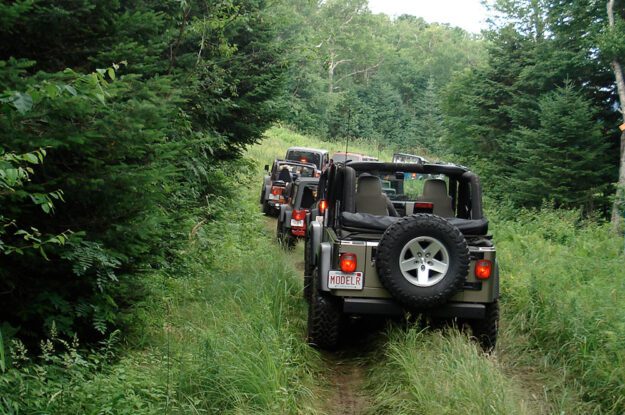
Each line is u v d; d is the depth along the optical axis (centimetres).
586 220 1695
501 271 984
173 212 798
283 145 4416
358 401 548
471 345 580
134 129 459
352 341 717
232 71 1218
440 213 740
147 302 614
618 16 1934
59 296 498
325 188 1002
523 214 1755
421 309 620
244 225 1394
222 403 469
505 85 2444
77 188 462
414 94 7906
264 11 1282
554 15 2180
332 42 6309
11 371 412
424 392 484
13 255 454
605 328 632
